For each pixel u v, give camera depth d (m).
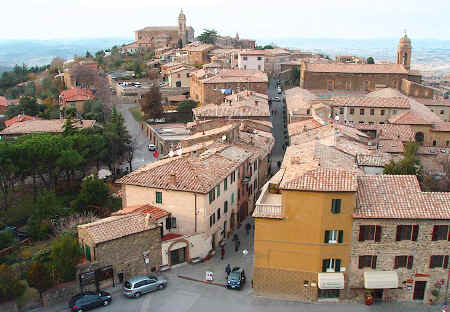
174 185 60.62
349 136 85.31
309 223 49.25
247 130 95.69
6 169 72.38
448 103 150.00
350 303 50.81
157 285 52.94
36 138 81.75
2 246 59.00
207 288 53.81
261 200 52.38
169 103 158.12
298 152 67.19
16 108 145.38
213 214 62.78
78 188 86.56
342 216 48.53
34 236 64.19
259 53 188.12
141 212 58.38
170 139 108.38
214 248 64.19
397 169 67.19
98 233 52.47
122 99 164.12
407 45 197.88
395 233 48.84
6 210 75.00
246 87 143.50
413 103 130.12
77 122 112.19
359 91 171.00
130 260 54.53
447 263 49.59
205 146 77.12
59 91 179.12
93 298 48.94
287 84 199.75
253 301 51.19
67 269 50.03
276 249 50.84
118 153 101.69
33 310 48.56
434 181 74.56
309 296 51.09
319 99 137.75
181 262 59.75
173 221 61.53
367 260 49.81
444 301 50.59
